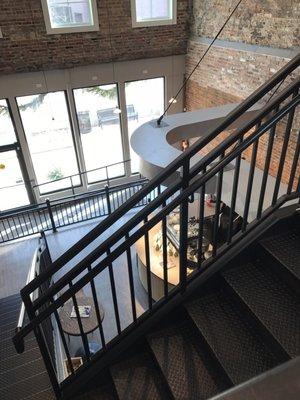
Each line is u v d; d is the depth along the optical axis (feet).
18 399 8.51
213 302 6.45
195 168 5.32
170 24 25.40
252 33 19.99
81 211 24.91
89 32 23.66
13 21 21.66
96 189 29.48
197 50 25.55
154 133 13.01
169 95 28.35
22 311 9.32
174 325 6.68
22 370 9.26
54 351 11.32
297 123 17.15
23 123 25.07
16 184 26.84
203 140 5.15
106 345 6.69
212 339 5.81
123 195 28.02
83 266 5.41
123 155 29.37
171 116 14.53
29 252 21.66
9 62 22.68
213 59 24.04
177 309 6.53
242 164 13.23
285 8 17.31
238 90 22.36
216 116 14.51
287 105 5.26
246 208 6.30
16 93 23.77
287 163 18.48
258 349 5.59
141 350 6.75
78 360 12.44
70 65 24.22
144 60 26.12
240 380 5.22
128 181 30.14
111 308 17.43
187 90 28.55
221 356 5.55
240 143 5.34
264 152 19.83
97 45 24.29
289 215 6.32
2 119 24.53
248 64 20.81
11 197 27.14
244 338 5.77
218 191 6.00
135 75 26.40
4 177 26.30
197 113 14.90
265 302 5.76
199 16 24.47
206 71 25.26
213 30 23.36
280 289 5.96
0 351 10.50
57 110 25.62
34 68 23.48
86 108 26.40
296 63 4.92
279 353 5.19
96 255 5.42
